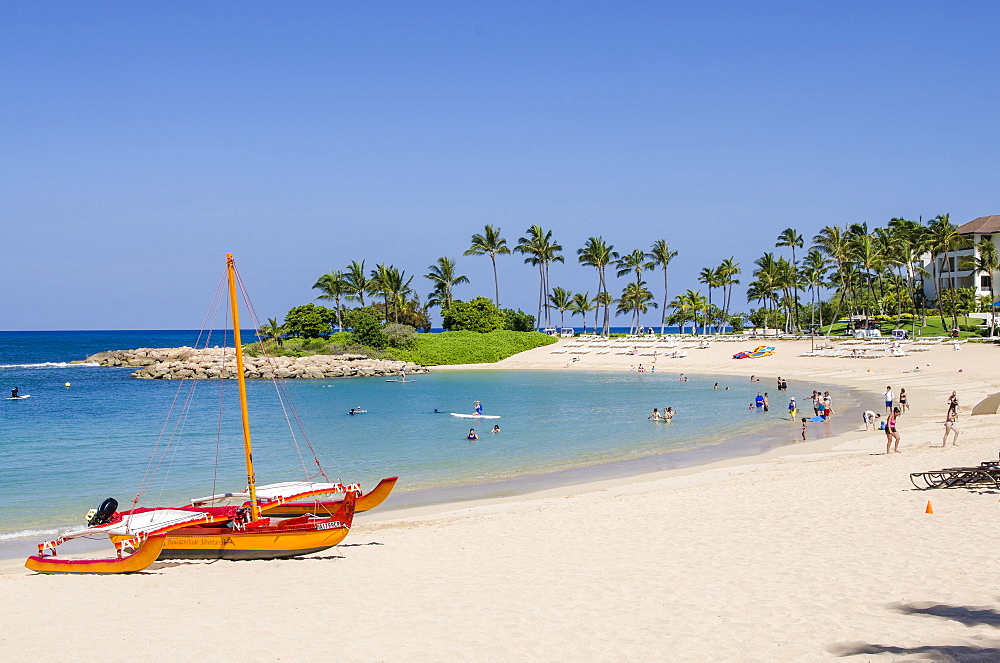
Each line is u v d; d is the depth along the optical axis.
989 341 88.12
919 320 116.56
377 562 16.05
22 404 67.81
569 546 16.41
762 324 165.12
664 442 40.47
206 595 13.74
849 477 23.02
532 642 10.07
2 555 20.28
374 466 34.75
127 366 122.56
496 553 16.19
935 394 56.69
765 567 13.43
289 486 20.72
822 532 15.98
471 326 128.25
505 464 34.62
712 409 56.41
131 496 28.73
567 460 35.34
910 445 31.44
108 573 16.41
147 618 12.22
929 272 130.25
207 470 34.38
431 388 81.62
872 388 66.31
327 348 111.81
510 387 80.81
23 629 11.77
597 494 25.39
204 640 10.85
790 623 10.25
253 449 40.50
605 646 9.77
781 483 22.97
